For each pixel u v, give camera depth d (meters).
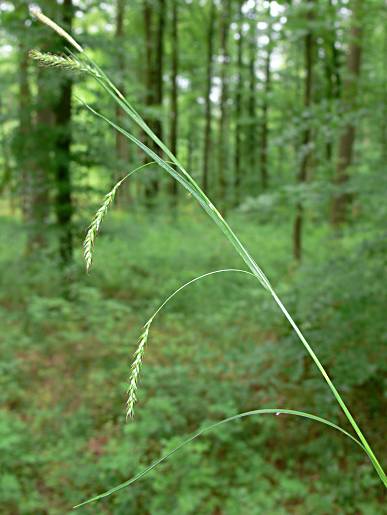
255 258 9.38
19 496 3.52
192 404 4.61
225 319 6.46
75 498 3.59
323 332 4.34
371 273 4.46
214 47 15.88
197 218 13.01
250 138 19.02
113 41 6.57
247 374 5.22
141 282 7.90
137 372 0.68
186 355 5.64
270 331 6.04
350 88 5.85
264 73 15.73
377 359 4.24
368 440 4.26
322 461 4.07
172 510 3.47
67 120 6.67
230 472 3.98
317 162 8.35
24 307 6.70
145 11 12.78
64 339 6.00
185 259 9.09
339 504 3.67
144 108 7.13
